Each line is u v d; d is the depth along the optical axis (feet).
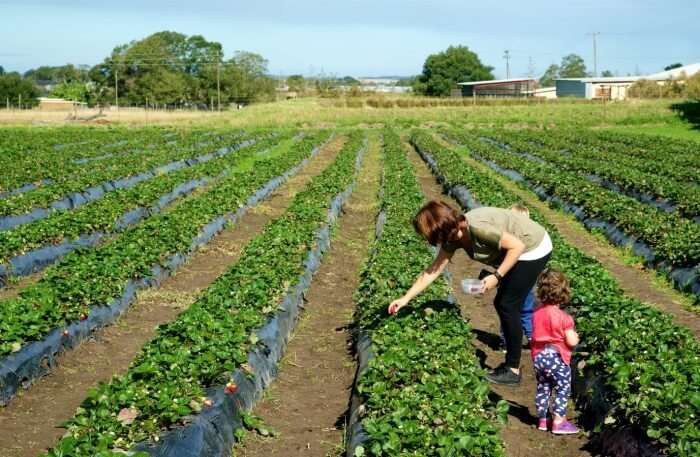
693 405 25.20
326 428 29.66
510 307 31.45
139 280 46.52
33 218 67.26
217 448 26.03
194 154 123.65
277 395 32.76
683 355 30.22
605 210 66.54
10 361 32.45
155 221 59.06
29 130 194.80
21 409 30.99
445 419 24.56
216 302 37.01
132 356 37.24
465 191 82.53
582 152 130.41
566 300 28.53
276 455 27.32
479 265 56.75
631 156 130.41
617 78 358.84
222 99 439.22
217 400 27.89
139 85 416.67
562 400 28.50
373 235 67.51
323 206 66.69
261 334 35.47
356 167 113.70
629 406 26.84
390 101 274.77
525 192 91.04
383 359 28.73
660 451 24.39
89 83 455.22
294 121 229.86
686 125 209.26
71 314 37.70
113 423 24.06
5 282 48.70
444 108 257.55
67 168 98.68
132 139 161.07
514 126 220.64
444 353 29.71
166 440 24.31
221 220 67.82
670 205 75.77
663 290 48.98
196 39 507.71
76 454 21.84
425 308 34.99
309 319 43.27
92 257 46.14
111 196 71.72
